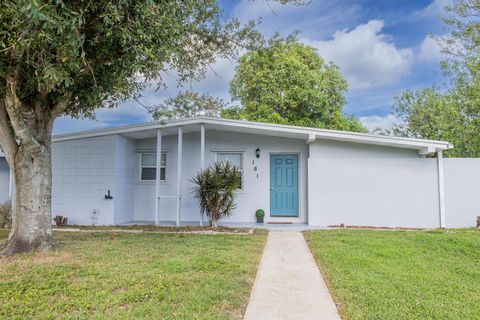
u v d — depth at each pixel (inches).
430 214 385.1
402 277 182.4
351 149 412.8
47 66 165.0
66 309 134.5
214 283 166.9
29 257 218.5
